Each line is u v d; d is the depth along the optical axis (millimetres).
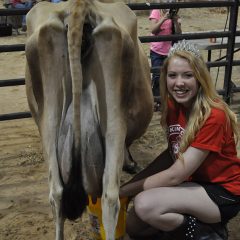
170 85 2660
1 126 5363
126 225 2961
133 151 4656
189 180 2748
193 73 2568
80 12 2172
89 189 2494
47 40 2260
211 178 2668
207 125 2525
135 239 3037
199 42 6172
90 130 2357
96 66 2293
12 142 4914
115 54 2262
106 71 2285
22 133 5164
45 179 4109
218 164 2637
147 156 4547
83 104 2346
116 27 2227
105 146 2389
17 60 8820
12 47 4332
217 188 2658
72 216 2543
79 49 2164
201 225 2678
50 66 2307
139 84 2641
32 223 3430
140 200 2633
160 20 5582
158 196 2623
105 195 2350
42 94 2463
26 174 4195
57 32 2240
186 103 2658
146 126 2934
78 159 2385
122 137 2412
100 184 2488
